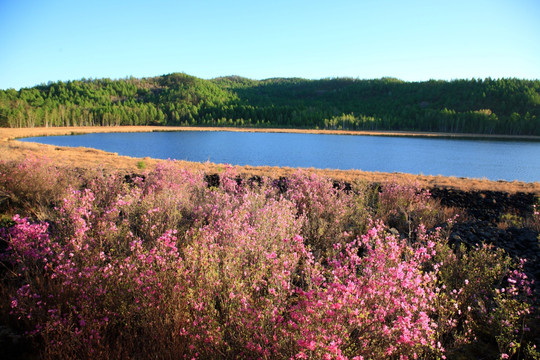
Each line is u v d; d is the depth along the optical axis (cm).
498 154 6106
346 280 305
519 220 930
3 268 433
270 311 278
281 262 379
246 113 19738
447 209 1030
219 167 1836
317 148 6931
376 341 269
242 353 255
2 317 328
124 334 308
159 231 538
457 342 339
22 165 813
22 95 17750
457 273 475
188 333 277
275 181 1166
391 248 350
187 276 345
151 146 6625
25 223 421
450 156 5656
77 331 282
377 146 7788
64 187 809
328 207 744
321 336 229
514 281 418
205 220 646
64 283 334
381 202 937
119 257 406
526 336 362
